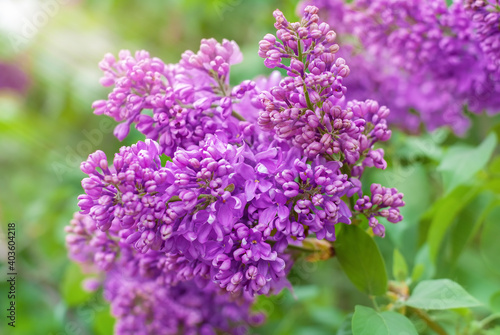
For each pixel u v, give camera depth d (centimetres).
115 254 47
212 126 41
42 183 97
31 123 89
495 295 52
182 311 53
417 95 58
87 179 39
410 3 51
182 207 39
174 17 80
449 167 54
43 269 81
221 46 43
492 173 57
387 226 55
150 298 52
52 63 84
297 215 40
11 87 86
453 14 50
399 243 55
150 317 53
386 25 52
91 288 57
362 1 54
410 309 48
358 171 42
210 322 54
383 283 44
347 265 44
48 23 79
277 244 40
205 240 39
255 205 39
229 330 55
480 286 63
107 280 55
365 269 44
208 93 43
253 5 72
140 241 39
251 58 69
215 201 39
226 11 74
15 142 97
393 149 61
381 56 56
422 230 57
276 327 68
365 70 58
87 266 55
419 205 61
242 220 40
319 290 68
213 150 39
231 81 68
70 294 65
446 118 57
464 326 53
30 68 84
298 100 40
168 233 39
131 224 39
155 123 43
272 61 40
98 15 81
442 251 57
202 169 38
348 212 40
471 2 46
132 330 53
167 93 42
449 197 53
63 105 86
